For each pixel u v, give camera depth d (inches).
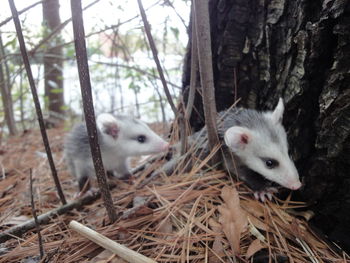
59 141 15.4
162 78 7.6
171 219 6.8
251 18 8.4
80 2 5.2
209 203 7.2
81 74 5.6
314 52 6.7
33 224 7.2
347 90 6.2
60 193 7.7
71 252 6.3
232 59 8.8
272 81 8.3
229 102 9.4
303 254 6.3
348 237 7.3
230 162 8.2
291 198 7.9
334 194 7.2
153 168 9.6
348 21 6.0
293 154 7.9
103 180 6.3
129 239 6.4
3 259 6.3
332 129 6.6
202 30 6.5
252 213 7.0
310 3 6.8
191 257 5.9
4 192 9.5
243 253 6.1
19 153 13.8
